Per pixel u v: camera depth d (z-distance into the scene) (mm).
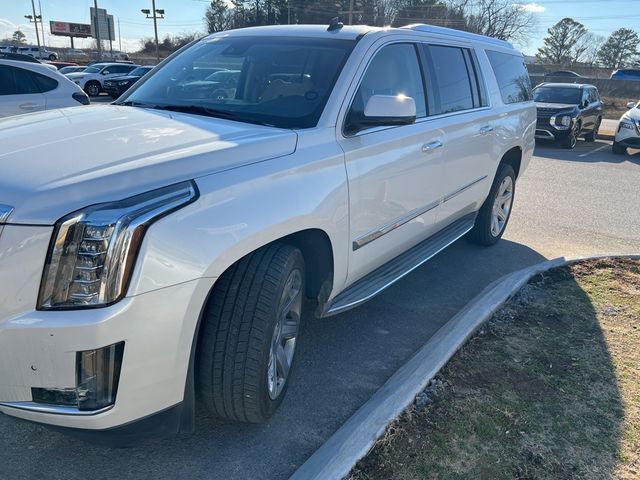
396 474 2482
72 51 88375
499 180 5781
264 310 2539
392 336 4020
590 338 3871
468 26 71312
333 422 2996
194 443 2771
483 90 5211
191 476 2557
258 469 2621
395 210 3705
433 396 3072
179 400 2307
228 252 2332
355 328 4117
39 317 1977
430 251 4441
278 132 2918
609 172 11555
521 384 3250
